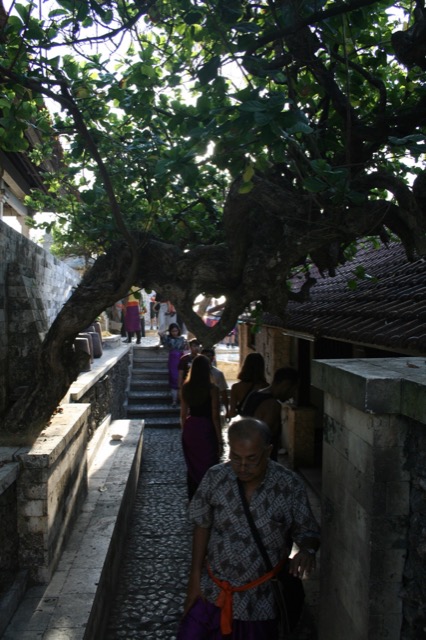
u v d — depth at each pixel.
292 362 8.97
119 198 4.54
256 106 2.51
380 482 2.60
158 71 3.92
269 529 2.65
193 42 3.60
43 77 3.30
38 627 3.38
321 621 3.34
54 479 4.13
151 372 13.48
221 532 2.70
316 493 7.11
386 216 3.48
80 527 4.84
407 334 3.56
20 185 8.99
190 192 4.68
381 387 2.54
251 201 3.63
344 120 3.86
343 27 3.21
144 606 4.59
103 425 8.26
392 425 2.60
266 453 2.64
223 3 3.13
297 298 4.05
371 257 8.20
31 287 5.32
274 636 2.69
